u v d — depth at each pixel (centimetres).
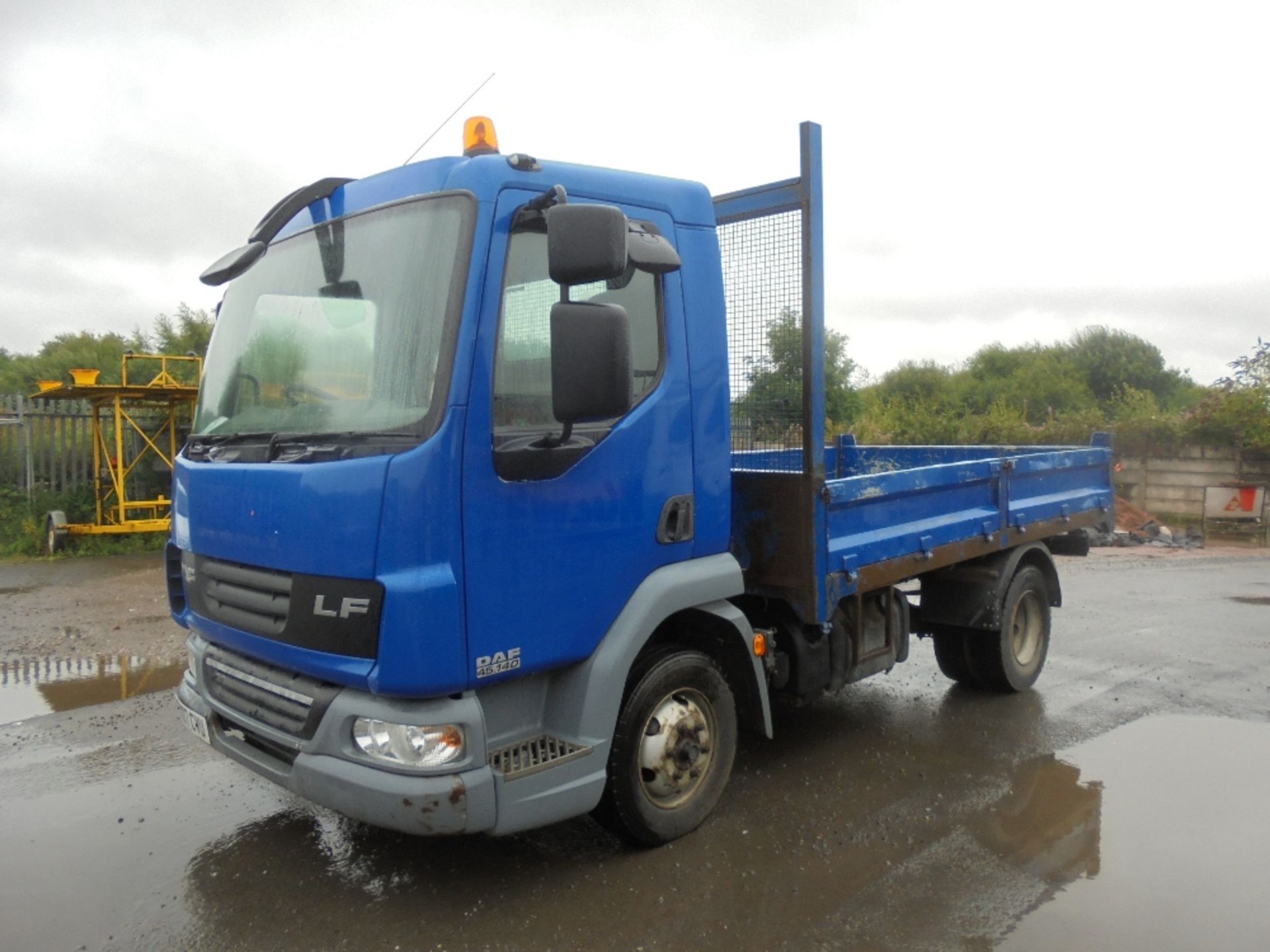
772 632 459
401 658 311
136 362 2158
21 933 345
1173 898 373
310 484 329
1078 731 571
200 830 430
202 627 394
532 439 343
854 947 339
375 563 313
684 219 410
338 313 361
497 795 332
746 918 357
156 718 586
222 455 383
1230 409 1781
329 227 377
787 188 451
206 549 382
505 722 354
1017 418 2036
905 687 666
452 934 346
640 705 392
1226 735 562
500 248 335
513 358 341
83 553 1210
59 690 645
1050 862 403
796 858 405
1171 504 1856
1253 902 370
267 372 386
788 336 458
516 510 338
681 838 421
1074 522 690
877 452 833
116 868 394
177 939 342
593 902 368
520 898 371
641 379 386
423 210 344
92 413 1291
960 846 417
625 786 387
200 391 431
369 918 356
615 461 372
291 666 342
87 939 342
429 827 318
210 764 509
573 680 368
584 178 371
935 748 542
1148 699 633
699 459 409
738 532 473
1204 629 841
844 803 464
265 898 370
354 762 326
